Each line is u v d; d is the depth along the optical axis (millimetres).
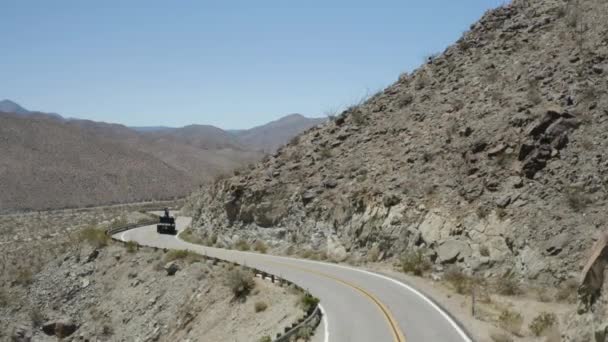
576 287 20266
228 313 27688
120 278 38656
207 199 52312
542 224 23750
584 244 21938
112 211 98875
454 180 30062
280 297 25797
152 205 110812
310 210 37281
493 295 22031
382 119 43844
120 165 163250
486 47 43750
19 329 38562
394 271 27859
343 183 37250
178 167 195750
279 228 39188
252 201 42062
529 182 26438
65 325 37188
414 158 34531
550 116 28344
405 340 16359
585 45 33938
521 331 17531
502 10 48281
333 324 18766
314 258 33906
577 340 12641
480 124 32875
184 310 30984
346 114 48562
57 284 41938
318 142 45594
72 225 78250
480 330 17219
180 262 35656
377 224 31375
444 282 24578
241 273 29156
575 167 25656
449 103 38812
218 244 43312
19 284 44281
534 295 21281
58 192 133750
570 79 31375
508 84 35594
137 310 34000
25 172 140250
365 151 39906
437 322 18312
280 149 49562
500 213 25641
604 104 28125
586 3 39250
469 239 25938
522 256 23266
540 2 45312
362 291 23812
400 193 31578
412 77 48562
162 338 30391
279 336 18484
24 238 67750
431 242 27438
